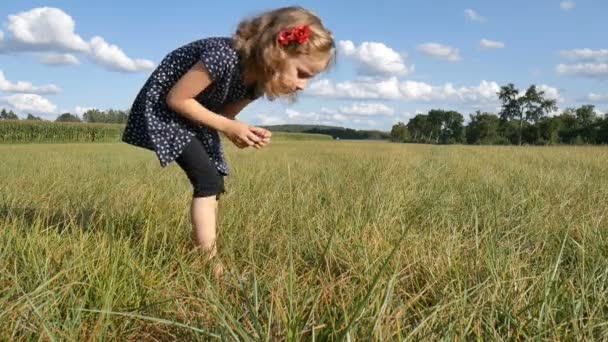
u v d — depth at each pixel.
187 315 1.02
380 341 0.81
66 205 1.94
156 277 1.18
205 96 1.45
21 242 1.32
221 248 1.53
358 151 9.66
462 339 0.85
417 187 2.76
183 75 1.43
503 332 0.95
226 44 1.40
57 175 3.32
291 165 4.54
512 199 2.21
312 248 1.49
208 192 1.48
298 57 1.33
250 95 1.49
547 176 3.11
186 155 1.46
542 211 1.98
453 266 1.23
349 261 1.33
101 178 3.05
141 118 1.49
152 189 2.29
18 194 2.26
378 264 1.26
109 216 1.73
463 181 3.02
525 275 1.25
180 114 1.44
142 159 6.08
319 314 1.00
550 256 1.39
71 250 1.31
